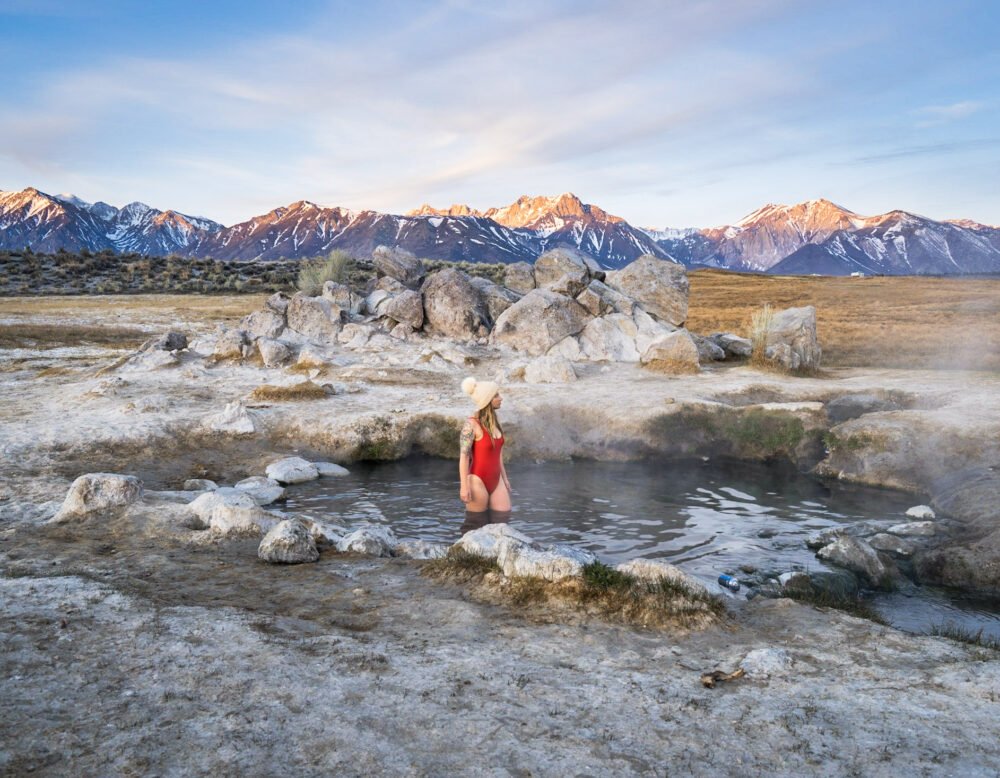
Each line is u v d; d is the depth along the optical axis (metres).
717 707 3.68
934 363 23.39
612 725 3.46
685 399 14.46
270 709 3.57
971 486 9.85
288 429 13.59
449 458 13.15
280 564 6.53
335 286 25.98
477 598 5.52
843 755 3.19
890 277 89.31
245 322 23.36
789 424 13.27
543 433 13.55
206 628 4.71
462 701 3.70
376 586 5.83
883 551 8.24
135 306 39.94
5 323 30.62
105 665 4.09
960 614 6.59
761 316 20.95
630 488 10.88
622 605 5.16
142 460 11.76
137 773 2.96
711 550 8.08
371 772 3.00
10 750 3.15
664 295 24.69
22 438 12.36
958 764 3.11
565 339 21.95
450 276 24.22
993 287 65.31
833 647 4.61
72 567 6.24
